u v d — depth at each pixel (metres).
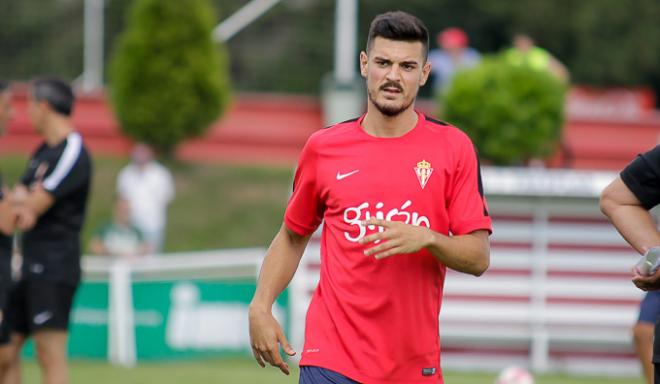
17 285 26.09
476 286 38.72
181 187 61.44
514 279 38.81
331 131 17.22
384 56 16.50
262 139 67.00
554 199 38.59
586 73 104.81
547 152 46.84
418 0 102.06
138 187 53.31
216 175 62.81
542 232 38.75
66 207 26.06
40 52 90.00
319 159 17.11
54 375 26.03
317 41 95.50
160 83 61.91
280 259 17.84
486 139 46.03
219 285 37.25
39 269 25.86
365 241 15.73
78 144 26.34
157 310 36.69
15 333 26.30
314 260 37.81
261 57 94.12
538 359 38.44
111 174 61.84
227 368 35.31
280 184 62.72
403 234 15.72
